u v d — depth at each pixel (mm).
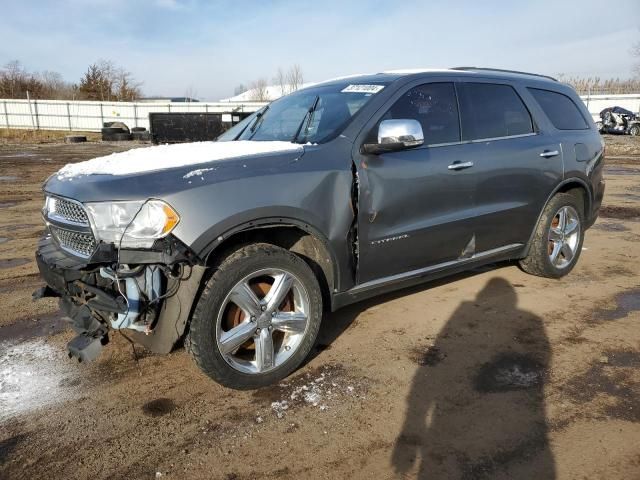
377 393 3014
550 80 5012
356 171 3283
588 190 5027
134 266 2656
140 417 2812
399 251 3600
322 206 3113
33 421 2779
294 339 3156
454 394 2990
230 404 2928
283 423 2740
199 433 2666
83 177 2930
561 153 4664
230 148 3311
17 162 17594
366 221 3357
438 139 3811
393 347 3596
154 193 2637
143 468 2410
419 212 3637
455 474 2336
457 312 4199
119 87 56938
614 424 2684
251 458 2473
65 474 2373
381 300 4473
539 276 5031
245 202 2809
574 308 4281
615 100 36656
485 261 4359
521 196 4371
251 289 2971
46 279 2990
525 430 2646
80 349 2721
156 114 21156
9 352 3570
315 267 3352
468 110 4059
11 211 8930
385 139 3271
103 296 2639
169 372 3303
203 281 2832
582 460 2414
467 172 3877
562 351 3514
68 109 41312
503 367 3305
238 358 3062
